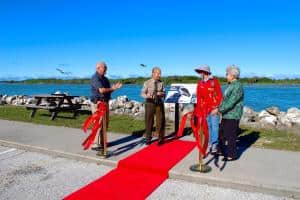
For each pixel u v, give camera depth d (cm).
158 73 833
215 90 716
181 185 604
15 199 553
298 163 684
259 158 720
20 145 852
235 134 688
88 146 773
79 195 564
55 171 683
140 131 1012
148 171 667
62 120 1245
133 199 548
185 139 903
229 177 604
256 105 2450
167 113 1271
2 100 1944
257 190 569
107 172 673
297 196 543
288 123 1132
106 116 770
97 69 766
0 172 681
